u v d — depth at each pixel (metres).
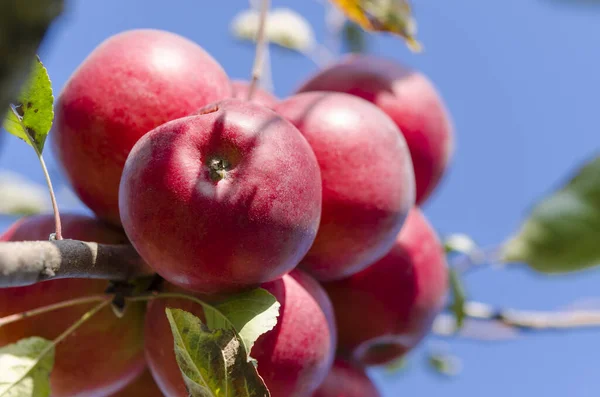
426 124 0.69
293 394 0.59
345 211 0.61
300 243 0.56
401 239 0.67
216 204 0.54
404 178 0.62
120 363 0.61
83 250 0.54
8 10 0.34
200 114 0.56
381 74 0.69
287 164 0.56
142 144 0.56
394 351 0.69
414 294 0.67
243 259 0.55
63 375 0.60
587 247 0.65
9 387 0.58
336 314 0.66
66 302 0.58
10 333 0.60
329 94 0.63
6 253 0.50
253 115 0.56
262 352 0.58
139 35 0.61
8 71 0.35
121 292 0.59
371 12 0.71
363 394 0.66
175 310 0.56
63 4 0.36
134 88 0.60
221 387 0.55
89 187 0.61
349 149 0.61
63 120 0.60
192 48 0.62
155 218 0.55
